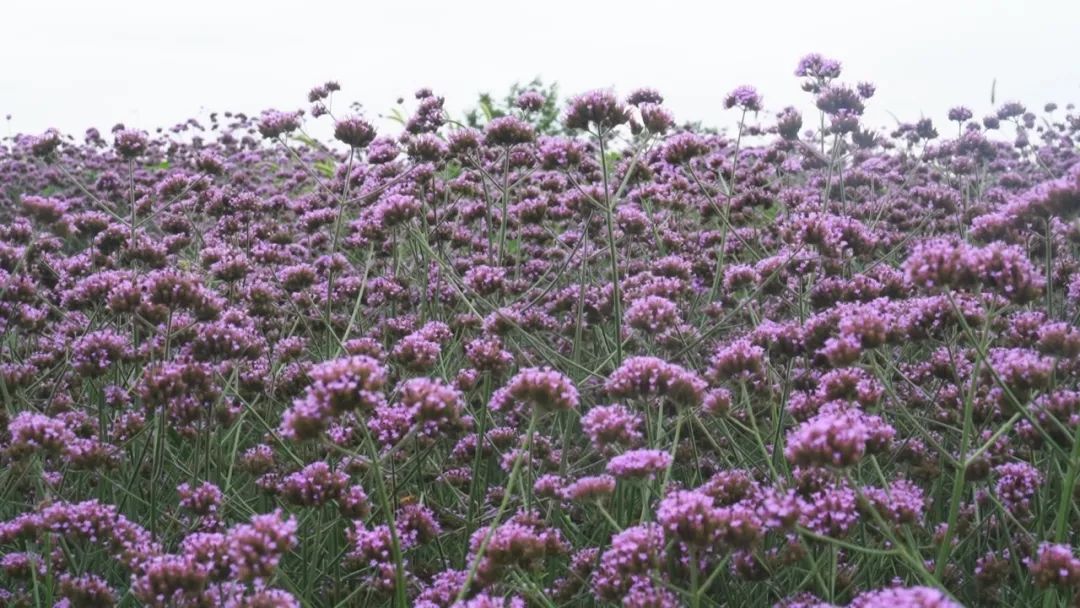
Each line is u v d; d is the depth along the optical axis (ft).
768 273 21.44
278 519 11.39
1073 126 45.37
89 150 57.88
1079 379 18.79
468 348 18.25
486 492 19.72
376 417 17.01
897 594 8.84
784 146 33.27
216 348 17.60
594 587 13.51
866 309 15.56
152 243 24.35
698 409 18.84
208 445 16.62
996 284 12.84
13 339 23.97
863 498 11.31
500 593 13.91
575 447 21.58
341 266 24.73
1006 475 15.93
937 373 18.42
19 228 25.12
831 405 14.89
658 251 27.68
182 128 61.82
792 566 14.34
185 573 11.45
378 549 14.76
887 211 31.53
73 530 14.23
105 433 18.89
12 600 15.39
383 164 29.32
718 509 11.50
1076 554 15.20
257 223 32.50
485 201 30.17
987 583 15.11
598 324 23.38
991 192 33.42
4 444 18.49
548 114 73.00
